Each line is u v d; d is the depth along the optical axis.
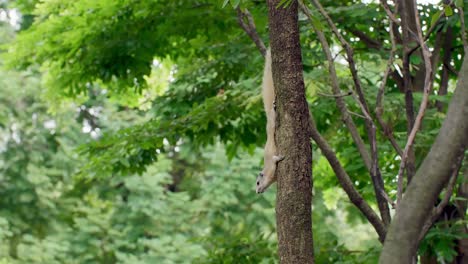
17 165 21.22
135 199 20.86
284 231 4.50
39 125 21.97
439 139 4.67
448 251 7.84
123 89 11.68
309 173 4.55
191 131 10.41
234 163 20.75
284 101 4.60
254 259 9.79
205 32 10.27
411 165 6.16
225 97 9.59
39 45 10.34
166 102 11.16
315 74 8.52
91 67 10.81
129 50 10.20
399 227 4.65
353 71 6.20
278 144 4.61
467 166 7.62
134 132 9.83
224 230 20.69
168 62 12.68
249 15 6.99
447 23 7.96
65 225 21.47
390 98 8.83
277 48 4.66
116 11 9.82
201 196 21.45
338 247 9.76
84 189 21.91
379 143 8.99
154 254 19.67
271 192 20.78
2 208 20.92
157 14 10.01
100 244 20.27
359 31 9.80
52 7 11.16
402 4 6.22
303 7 5.09
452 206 8.52
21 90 21.66
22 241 20.92
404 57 6.18
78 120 23.55
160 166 21.89
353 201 5.87
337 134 10.38
